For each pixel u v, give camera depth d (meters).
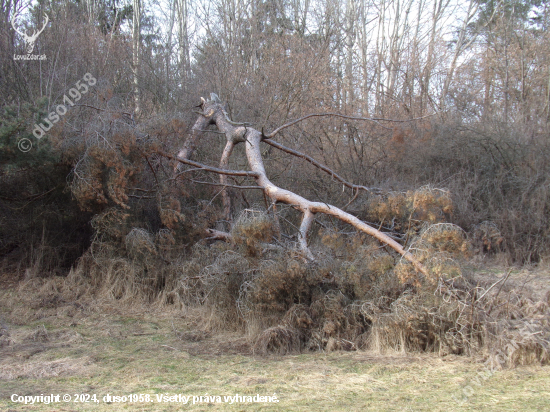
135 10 18.28
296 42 14.01
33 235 8.77
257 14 16.66
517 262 9.86
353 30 18.45
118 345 5.74
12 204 8.64
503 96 16.69
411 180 11.30
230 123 10.15
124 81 14.18
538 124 12.84
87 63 13.14
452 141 11.59
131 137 7.77
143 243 7.58
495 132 11.98
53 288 7.87
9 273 8.54
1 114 8.05
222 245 7.30
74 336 6.00
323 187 11.34
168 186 8.38
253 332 6.01
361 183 11.43
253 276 6.39
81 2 18.05
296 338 5.72
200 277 6.90
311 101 12.69
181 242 8.19
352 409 3.92
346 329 5.94
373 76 15.52
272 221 7.04
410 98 13.52
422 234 6.18
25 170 8.00
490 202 10.52
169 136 8.94
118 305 7.35
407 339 5.63
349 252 7.19
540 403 4.02
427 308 5.63
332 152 12.30
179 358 5.31
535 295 7.02
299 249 7.13
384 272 6.25
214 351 5.59
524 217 10.27
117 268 7.87
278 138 12.27
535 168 10.88
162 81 14.44
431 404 4.02
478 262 9.50
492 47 17.28
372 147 12.34
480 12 19.86
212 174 10.18
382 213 7.47
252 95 13.21
